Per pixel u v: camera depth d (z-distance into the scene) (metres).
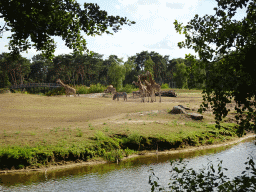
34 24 4.73
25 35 4.77
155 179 10.36
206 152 15.77
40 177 10.79
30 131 16.11
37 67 115.06
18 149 12.17
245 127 4.94
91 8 4.88
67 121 20.94
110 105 30.06
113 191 9.18
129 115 23.75
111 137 15.92
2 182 10.06
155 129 18.56
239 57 4.65
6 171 11.23
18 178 10.57
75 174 11.32
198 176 5.12
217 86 4.79
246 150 15.93
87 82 120.19
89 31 5.09
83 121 21.00
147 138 16.34
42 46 5.14
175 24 5.09
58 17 4.94
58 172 11.57
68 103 31.16
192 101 32.25
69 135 15.58
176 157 14.47
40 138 14.58
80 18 4.94
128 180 10.43
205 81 4.93
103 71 118.88
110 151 14.35
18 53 5.14
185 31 5.01
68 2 4.84
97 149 14.18
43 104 29.31
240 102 4.60
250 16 4.32
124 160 13.94
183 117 23.44
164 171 11.61
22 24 4.57
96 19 4.94
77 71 105.12
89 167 12.48
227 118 23.56
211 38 4.65
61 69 104.88
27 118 21.36
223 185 4.68
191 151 16.11
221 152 15.66
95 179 10.58
